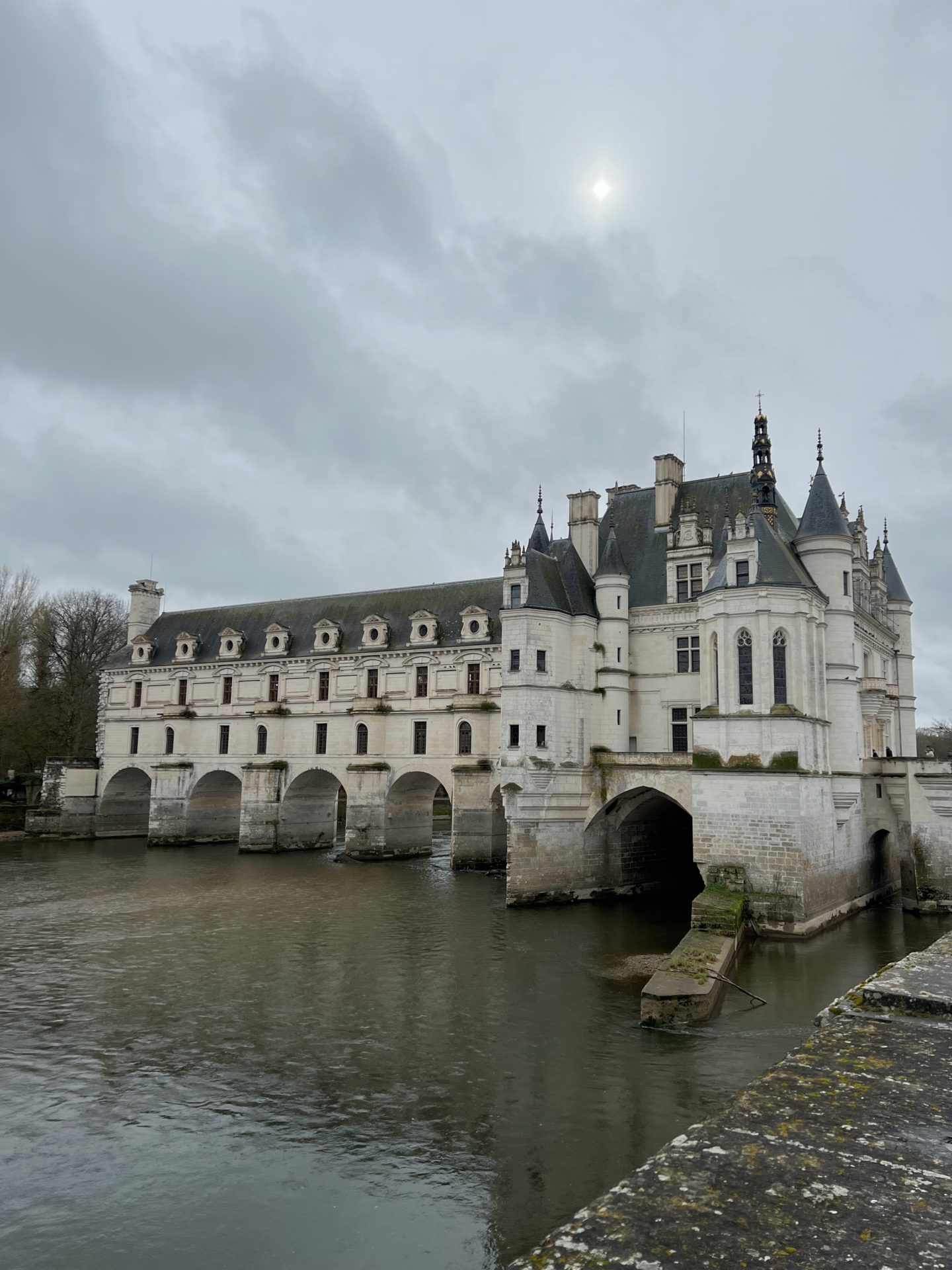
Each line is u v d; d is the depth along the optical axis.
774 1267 5.06
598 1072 24.17
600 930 42.69
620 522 60.78
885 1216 5.59
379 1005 30.53
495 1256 16.12
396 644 75.25
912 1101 7.51
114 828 89.75
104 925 44.59
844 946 38.12
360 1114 21.81
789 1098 7.62
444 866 67.31
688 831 60.50
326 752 76.25
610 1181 18.52
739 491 57.00
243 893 54.28
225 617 90.12
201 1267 16.05
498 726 66.75
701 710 43.34
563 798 49.84
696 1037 26.77
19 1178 19.06
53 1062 25.34
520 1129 20.86
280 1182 18.77
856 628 51.41
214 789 84.94
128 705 89.38
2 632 91.19
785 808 40.03
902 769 47.94
